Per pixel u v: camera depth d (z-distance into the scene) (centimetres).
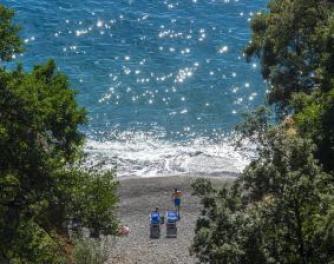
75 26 10544
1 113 2814
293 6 5497
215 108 8762
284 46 5619
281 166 2502
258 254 2436
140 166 7344
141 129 8262
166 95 9019
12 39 2930
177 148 7819
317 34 5022
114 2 11338
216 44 10238
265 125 2555
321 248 2544
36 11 10844
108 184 3972
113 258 4906
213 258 2481
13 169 2841
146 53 9981
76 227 4012
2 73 2850
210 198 2550
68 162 3919
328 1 5516
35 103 2888
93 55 9862
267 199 2592
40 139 3309
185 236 5544
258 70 9594
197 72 9538
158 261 5003
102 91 9031
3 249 2741
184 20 10856
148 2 11400
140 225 5750
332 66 4503
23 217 2939
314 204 2544
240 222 2472
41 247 2969
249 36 10456
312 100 4562
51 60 4150
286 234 2566
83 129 8194
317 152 3953
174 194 6162
